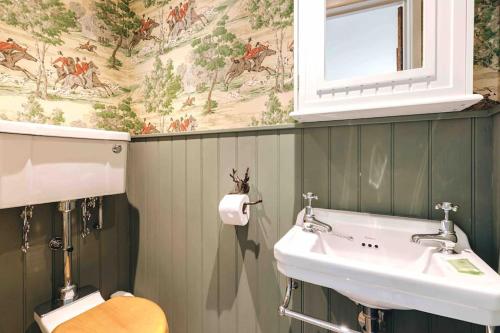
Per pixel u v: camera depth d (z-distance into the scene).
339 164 0.88
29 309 1.02
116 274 1.34
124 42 1.37
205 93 1.16
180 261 1.23
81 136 0.98
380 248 0.78
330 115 0.79
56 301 1.07
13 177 0.81
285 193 0.97
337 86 0.74
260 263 1.03
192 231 1.19
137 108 1.38
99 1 1.27
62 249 1.08
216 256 1.13
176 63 1.24
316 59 0.77
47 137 0.90
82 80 1.21
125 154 1.17
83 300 1.09
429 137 0.76
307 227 0.84
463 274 0.52
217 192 1.12
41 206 1.05
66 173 0.96
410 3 0.67
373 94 0.70
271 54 1.00
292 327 0.97
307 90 0.79
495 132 0.66
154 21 1.30
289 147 0.96
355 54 0.74
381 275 0.52
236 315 1.09
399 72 0.67
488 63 0.69
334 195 0.89
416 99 0.65
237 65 1.08
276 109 0.99
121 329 0.84
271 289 1.01
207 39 1.14
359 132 0.85
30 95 1.03
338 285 0.58
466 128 0.71
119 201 1.35
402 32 0.68
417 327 0.78
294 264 0.63
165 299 1.28
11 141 0.81
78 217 1.19
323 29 0.76
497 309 0.43
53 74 1.10
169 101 1.27
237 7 1.07
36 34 1.04
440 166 0.75
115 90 1.35
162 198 1.27
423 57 0.64
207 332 1.16
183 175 1.21
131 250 1.38
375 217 0.80
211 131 1.11
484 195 0.70
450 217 0.74
